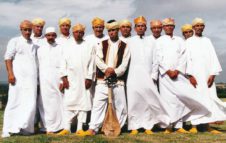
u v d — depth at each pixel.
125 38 8.05
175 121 7.97
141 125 7.76
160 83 8.12
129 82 7.75
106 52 7.64
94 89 7.81
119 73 7.55
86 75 7.67
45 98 8.00
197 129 8.45
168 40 8.14
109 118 7.43
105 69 7.52
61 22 8.34
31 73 7.88
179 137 7.16
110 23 7.63
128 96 7.76
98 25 8.23
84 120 7.72
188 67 8.21
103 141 6.60
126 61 7.65
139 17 7.90
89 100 7.73
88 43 7.80
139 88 7.69
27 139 6.97
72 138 6.98
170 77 8.05
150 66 7.86
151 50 7.89
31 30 7.96
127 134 7.54
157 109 7.80
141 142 6.57
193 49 8.37
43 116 8.05
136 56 7.77
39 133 7.97
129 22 8.05
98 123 7.49
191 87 8.07
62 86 7.94
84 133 7.38
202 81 8.27
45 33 8.14
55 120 8.01
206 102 8.16
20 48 7.86
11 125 7.64
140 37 7.90
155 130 8.23
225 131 8.35
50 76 8.01
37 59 8.14
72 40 7.93
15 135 7.66
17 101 7.77
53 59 8.09
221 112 8.20
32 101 7.77
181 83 8.08
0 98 17.48
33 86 7.87
